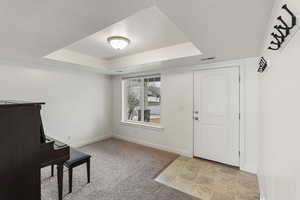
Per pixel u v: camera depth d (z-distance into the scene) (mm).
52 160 1666
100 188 2119
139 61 3182
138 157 3193
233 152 2752
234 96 2729
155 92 3900
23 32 1634
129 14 1280
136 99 4312
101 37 2393
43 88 3197
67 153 1820
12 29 1562
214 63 2926
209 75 2990
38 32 1638
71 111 3699
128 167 2746
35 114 1405
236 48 2111
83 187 2131
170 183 2266
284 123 898
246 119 2605
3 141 1216
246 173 2553
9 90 2760
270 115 1342
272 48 1112
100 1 1091
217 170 2650
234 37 1737
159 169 2682
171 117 3500
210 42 1893
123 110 4527
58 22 1417
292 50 768
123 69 3693
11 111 1254
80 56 3211
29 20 1384
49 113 3303
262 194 1800
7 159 1239
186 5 1136
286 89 866
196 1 1086
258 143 2391
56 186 2129
